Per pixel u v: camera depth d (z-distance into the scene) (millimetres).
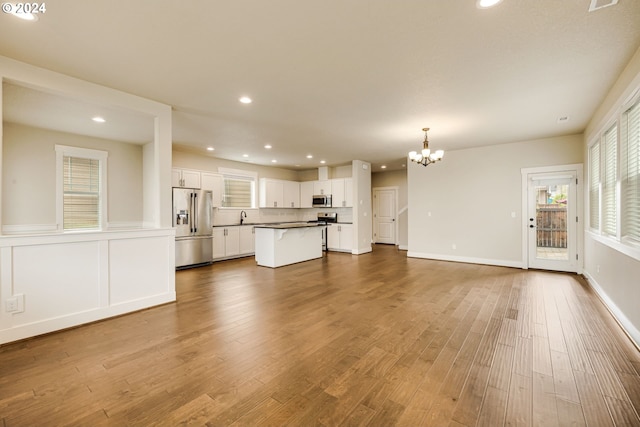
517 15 2004
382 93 3346
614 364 2182
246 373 2080
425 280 4820
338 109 3854
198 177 6754
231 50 2453
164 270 3658
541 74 2889
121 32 2191
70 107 3613
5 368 2152
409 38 2285
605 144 3717
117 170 5406
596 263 4129
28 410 1692
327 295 4004
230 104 3684
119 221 5418
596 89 3242
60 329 2832
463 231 6418
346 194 8289
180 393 1850
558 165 5348
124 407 1719
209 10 1940
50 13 1952
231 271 5680
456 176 6480
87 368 2150
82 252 2996
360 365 2186
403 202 9531
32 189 4508
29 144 4480
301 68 2768
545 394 1828
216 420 1605
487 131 4961
